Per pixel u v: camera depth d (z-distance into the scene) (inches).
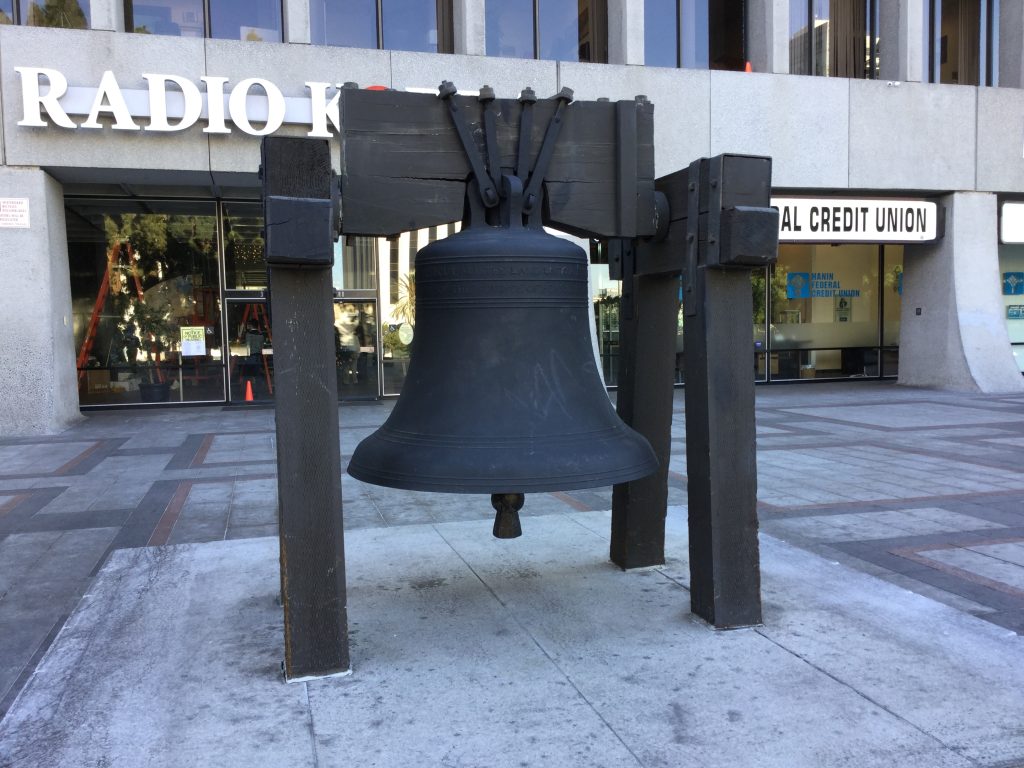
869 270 808.3
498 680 123.2
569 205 142.3
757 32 625.6
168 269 619.2
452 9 580.4
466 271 127.5
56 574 201.9
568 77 565.6
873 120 629.9
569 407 127.9
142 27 540.1
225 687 121.5
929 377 689.6
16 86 461.7
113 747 103.9
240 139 495.8
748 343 140.9
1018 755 100.4
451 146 133.9
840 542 223.9
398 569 182.7
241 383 632.4
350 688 120.8
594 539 208.1
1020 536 228.4
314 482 122.9
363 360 649.0
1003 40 681.6
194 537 234.4
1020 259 772.6
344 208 129.0
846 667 126.2
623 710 112.9
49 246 474.3
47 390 467.2
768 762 99.1
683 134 592.4
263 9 557.0
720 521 141.2
